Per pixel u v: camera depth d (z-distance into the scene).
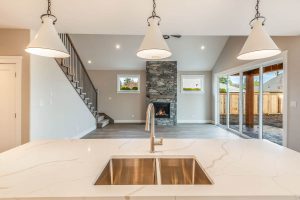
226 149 1.63
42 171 1.15
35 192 0.89
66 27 3.37
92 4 2.54
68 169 1.18
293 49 4.12
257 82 5.95
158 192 0.88
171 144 1.80
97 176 1.09
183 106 9.75
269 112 5.33
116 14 2.85
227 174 1.10
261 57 1.78
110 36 7.59
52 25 1.67
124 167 1.47
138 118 9.72
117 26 3.32
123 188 0.93
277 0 2.41
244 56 1.79
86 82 7.44
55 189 0.92
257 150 1.60
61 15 2.87
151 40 1.62
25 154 1.49
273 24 3.21
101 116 9.20
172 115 9.05
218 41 7.84
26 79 3.60
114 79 9.66
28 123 3.61
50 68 4.35
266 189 0.92
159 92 9.09
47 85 4.22
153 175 1.46
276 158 1.39
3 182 1.00
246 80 6.50
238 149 1.63
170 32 3.66
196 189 0.91
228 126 7.82
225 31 3.61
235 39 7.05
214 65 9.26
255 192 0.89
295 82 4.07
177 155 1.49
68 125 5.39
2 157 1.41
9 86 3.60
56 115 4.65
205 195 0.86
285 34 3.78
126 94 9.70
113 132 7.22
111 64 9.21
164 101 9.07
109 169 1.40
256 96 6.01
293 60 4.12
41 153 1.52
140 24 3.23
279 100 5.00
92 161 1.33
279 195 0.87
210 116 9.73
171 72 9.06
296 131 4.05
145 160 1.48
